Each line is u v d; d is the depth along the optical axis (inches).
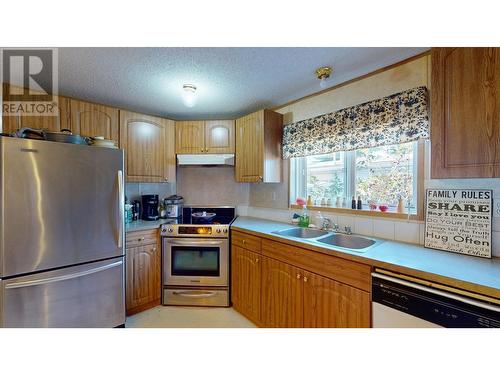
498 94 39.6
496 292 34.8
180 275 94.8
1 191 54.7
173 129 110.3
